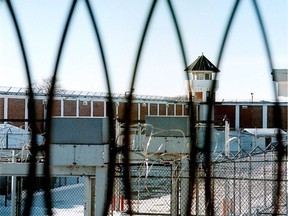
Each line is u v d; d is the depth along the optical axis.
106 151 8.77
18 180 12.09
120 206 13.59
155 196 16.39
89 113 36.69
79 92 36.34
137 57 4.89
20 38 4.75
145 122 10.14
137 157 10.16
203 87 16.58
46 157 5.52
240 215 12.03
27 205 5.29
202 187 10.34
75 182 24.31
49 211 5.37
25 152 10.67
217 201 13.02
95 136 8.78
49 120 5.44
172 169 9.91
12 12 4.70
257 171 14.98
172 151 9.85
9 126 17.11
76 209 17.17
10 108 31.16
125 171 5.61
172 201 9.98
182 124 9.89
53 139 8.81
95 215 8.80
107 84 4.95
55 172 8.81
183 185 9.73
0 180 19.64
